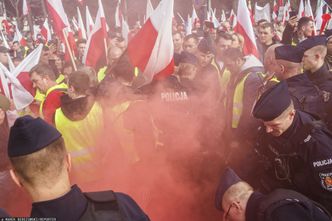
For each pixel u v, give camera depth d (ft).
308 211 6.72
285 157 8.37
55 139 5.36
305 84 10.52
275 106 8.04
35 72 13.16
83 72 11.36
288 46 10.83
